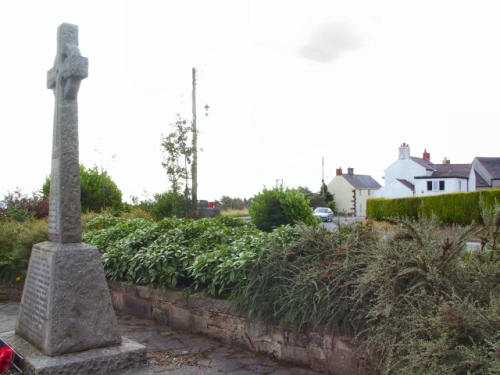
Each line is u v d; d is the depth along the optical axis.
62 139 4.43
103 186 15.36
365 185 60.62
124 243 7.02
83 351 4.21
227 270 5.00
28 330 4.54
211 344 5.02
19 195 12.75
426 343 3.01
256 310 4.59
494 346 2.73
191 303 5.45
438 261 3.67
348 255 4.34
